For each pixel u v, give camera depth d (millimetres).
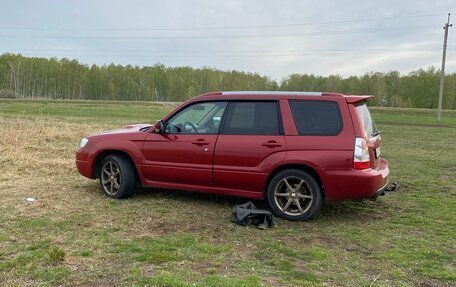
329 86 96188
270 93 5914
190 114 6230
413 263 4227
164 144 6238
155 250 4383
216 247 4535
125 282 3619
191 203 6367
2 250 4293
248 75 107125
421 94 84812
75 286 3551
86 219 5426
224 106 6039
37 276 3719
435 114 48844
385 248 4645
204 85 108625
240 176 5770
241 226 5320
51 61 108812
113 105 54562
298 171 5520
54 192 6824
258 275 3834
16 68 101938
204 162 5980
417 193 7461
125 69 112812
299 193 5594
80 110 40219
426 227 5445
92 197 6590
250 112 5883
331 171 5371
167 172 6242
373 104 88000
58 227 5070
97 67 111375
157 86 108688
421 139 19609
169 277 3689
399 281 3803
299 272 3934
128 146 6445
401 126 29609
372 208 6379
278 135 5645
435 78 82750
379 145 6125
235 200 6570
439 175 9383
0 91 79375
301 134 5566
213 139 5934
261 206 6281
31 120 21984
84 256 4195
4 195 6520
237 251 4449
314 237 4977
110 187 6629
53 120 23266
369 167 5473
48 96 104062
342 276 3877
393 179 8820
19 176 7957
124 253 4297
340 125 5480
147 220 5465
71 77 105375
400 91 89625
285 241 4809
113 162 6523
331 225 5469
